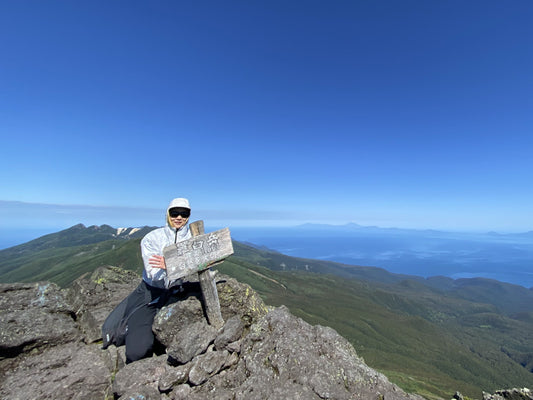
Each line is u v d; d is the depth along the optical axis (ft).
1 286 9.11
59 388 6.18
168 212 7.48
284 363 6.23
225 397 5.83
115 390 6.07
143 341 7.03
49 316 8.23
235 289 8.03
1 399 5.83
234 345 6.92
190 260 6.98
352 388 5.97
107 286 10.85
